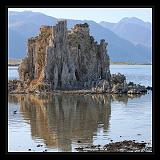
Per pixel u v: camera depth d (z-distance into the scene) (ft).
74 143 339.77
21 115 520.01
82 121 478.18
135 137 363.76
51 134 385.50
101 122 465.47
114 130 406.00
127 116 502.79
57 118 502.38
